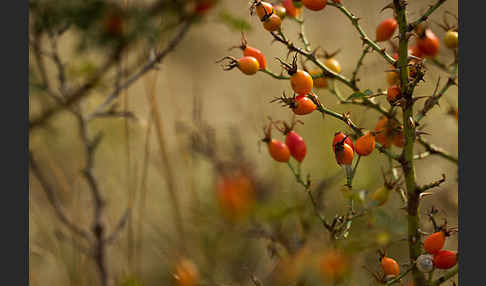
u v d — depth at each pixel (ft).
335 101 6.35
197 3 5.23
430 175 5.67
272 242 5.17
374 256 5.16
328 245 4.95
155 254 5.64
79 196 5.49
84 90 5.21
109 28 5.19
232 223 5.48
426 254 4.68
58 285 5.49
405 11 4.63
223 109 6.92
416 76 4.63
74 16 5.11
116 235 5.31
